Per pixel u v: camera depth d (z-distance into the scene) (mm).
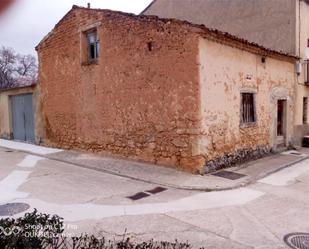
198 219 4797
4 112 15711
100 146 10297
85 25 10414
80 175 7781
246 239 4098
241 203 5586
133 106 8984
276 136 10828
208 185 6574
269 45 12016
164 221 4707
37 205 5441
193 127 7438
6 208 5277
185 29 7410
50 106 12508
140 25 8523
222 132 8125
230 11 13305
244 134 9055
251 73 9273
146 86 8539
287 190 6434
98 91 10180
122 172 7816
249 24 12625
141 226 4508
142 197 5926
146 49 8438
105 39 9719
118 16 9133
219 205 5469
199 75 7301
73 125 11398
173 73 7793
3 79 22906
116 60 9398
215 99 7844
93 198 5855
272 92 10461
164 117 8125
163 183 6785
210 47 7629
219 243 3969
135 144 9031
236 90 8641
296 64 11633
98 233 4238
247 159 9195
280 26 11672
